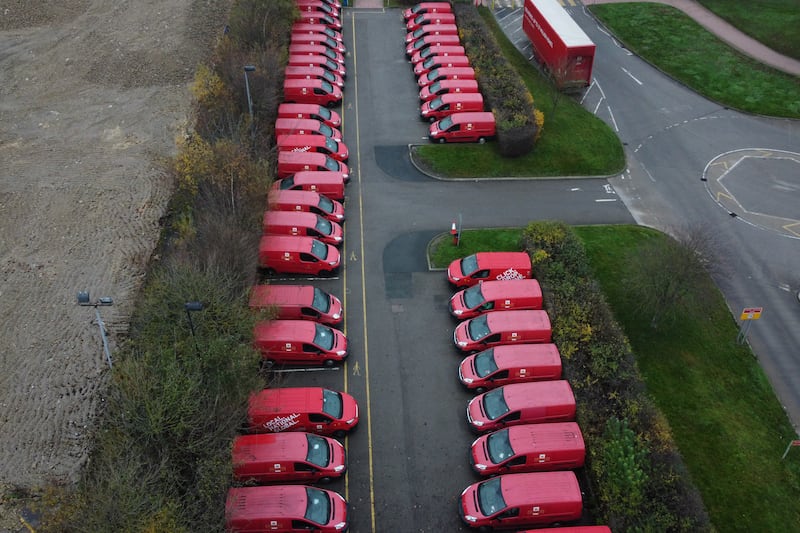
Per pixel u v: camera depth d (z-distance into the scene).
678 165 47.03
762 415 31.12
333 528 24.83
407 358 32.75
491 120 46.59
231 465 24.14
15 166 42.00
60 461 26.64
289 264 36.31
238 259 31.50
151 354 26.00
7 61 52.28
